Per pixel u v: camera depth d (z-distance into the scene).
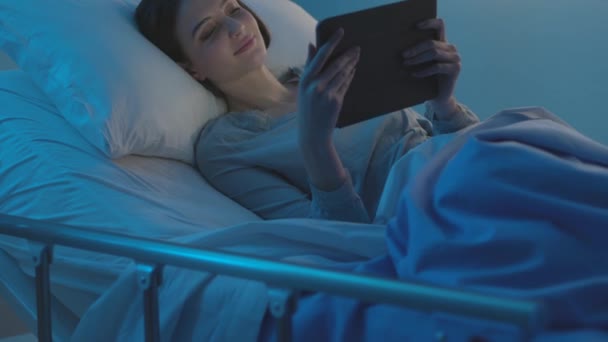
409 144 1.59
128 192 1.39
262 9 2.01
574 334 0.77
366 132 1.60
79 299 1.33
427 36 1.41
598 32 2.40
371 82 1.38
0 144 1.48
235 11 1.75
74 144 1.45
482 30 2.59
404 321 0.89
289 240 1.16
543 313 0.69
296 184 1.64
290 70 1.85
